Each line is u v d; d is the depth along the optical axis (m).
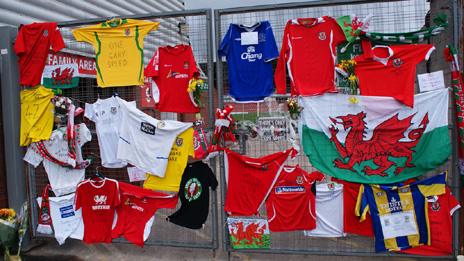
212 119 4.33
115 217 4.71
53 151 4.79
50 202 4.85
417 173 4.05
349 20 4.02
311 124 4.18
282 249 4.35
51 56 4.81
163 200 4.58
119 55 4.55
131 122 4.56
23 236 4.72
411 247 4.12
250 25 4.19
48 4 5.85
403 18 4.09
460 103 3.88
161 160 4.44
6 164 4.84
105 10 7.28
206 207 4.43
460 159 3.98
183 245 4.53
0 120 4.82
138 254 4.73
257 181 4.30
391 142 4.07
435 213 4.07
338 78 4.12
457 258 3.92
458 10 3.88
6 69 4.77
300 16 4.23
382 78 4.05
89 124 5.49
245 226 4.36
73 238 4.86
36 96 4.77
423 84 4.01
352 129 4.11
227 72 4.32
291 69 4.14
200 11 4.27
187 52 4.36
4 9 5.10
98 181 4.70
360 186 4.14
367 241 4.81
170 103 4.39
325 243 4.74
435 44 4.36
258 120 4.33
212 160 4.42
